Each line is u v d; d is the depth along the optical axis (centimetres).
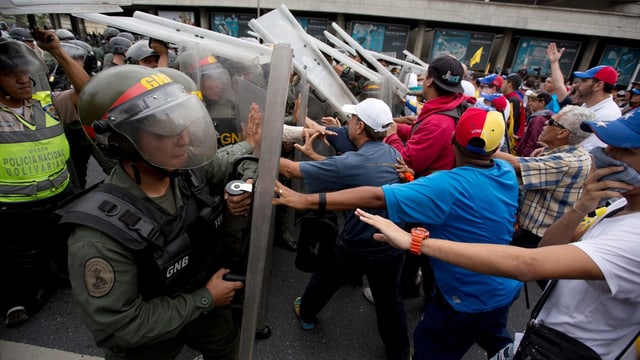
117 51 467
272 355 217
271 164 90
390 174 179
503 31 1923
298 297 267
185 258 105
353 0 1819
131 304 93
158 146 92
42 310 231
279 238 329
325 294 218
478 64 1939
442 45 1948
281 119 88
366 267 191
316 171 175
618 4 2159
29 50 183
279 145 90
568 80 1909
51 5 124
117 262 89
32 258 214
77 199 98
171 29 208
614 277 93
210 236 117
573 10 1755
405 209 141
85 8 141
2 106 187
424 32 1925
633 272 92
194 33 205
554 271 96
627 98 745
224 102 206
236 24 1939
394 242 115
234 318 136
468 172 146
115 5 161
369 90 372
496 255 102
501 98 424
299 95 255
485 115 142
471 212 142
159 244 96
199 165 102
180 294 107
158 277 98
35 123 200
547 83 520
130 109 88
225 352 148
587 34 1795
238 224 135
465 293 150
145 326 94
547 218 218
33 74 188
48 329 218
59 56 205
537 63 1911
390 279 196
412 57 776
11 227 200
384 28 1905
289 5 1844
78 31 1301
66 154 220
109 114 89
